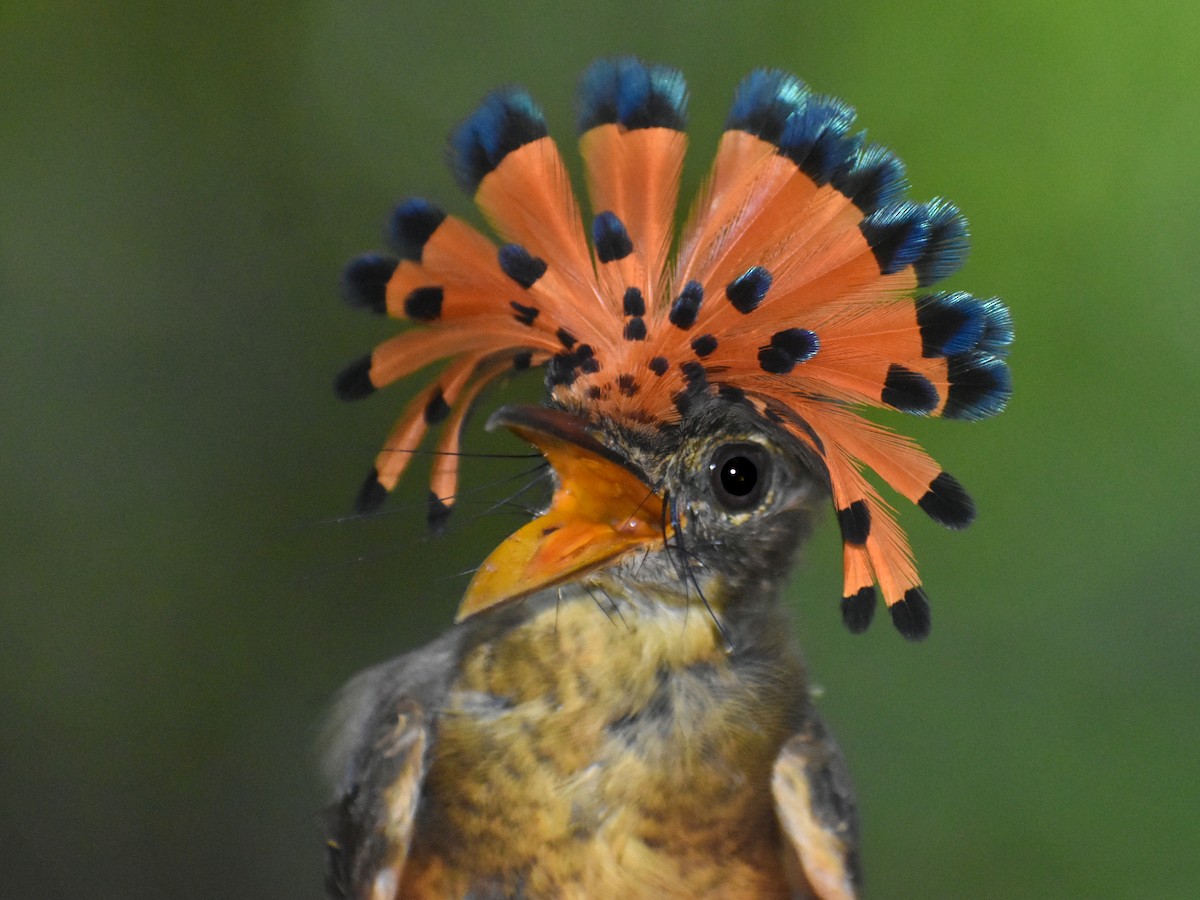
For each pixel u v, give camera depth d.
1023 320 1.51
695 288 1.18
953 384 1.18
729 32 1.67
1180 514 1.47
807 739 1.20
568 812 1.19
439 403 1.19
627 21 1.71
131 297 1.70
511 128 1.19
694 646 1.19
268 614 1.55
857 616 1.18
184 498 1.62
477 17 1.76
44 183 1.72
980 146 1.54
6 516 1.60
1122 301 1.50
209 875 1.47
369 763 1.19
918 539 1.49
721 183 1.19
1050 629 1.45
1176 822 1.37
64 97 1.76
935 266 1.18
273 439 1.64
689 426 1.19
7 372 1.65
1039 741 1.42
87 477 1.62
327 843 1.21
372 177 1.73
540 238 1.19
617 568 1.19
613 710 1.19
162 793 1.50
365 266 1.19
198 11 1.78
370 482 1.20
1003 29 1.57
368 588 1.54
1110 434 1.49
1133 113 1.53
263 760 1.50
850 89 1.59
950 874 1.37
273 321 1.69
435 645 1.21
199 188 1.73
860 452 1.18
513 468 1.42
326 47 1.78
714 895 1.19
